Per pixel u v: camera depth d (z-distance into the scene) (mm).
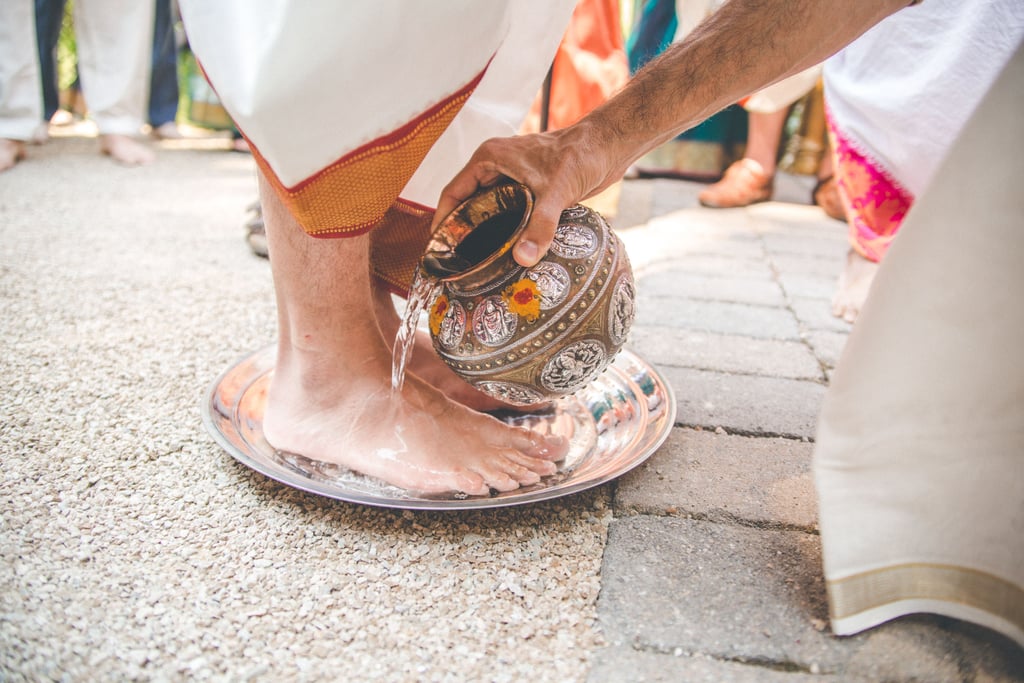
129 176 3457
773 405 1431
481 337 976
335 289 1094
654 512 1070
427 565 949
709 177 3842
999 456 772
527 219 916
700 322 1888
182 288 2023
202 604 866
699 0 2146
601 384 1377
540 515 1057
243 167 3857
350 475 1131
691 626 847
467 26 853
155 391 1423
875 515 826
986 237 720
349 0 758
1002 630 792
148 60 3773
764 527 1040
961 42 1454
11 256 2207
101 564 927
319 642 816
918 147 1594
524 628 841
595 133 936
